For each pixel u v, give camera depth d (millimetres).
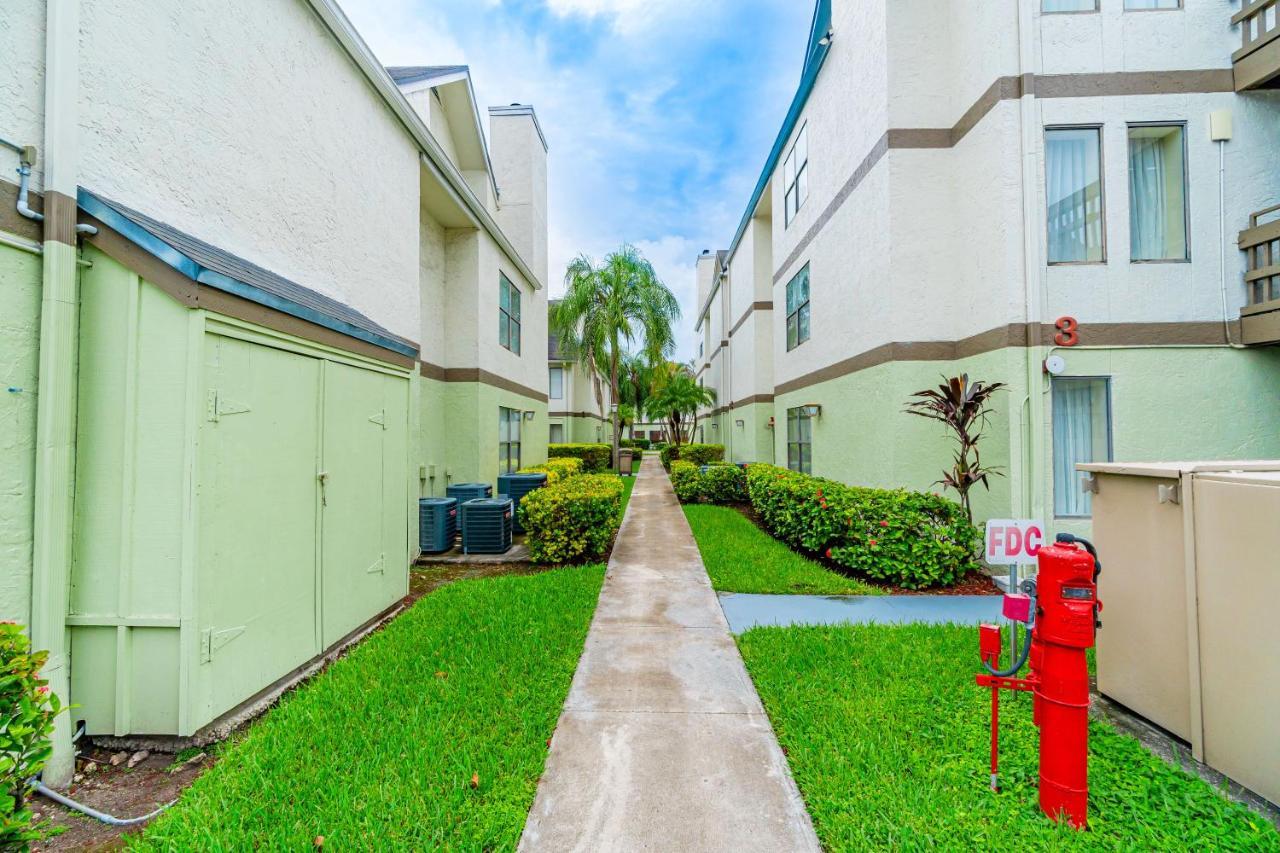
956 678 3465
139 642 2820
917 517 5730
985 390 5707
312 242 4996
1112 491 3232
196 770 2701
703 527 9227
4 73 2480
